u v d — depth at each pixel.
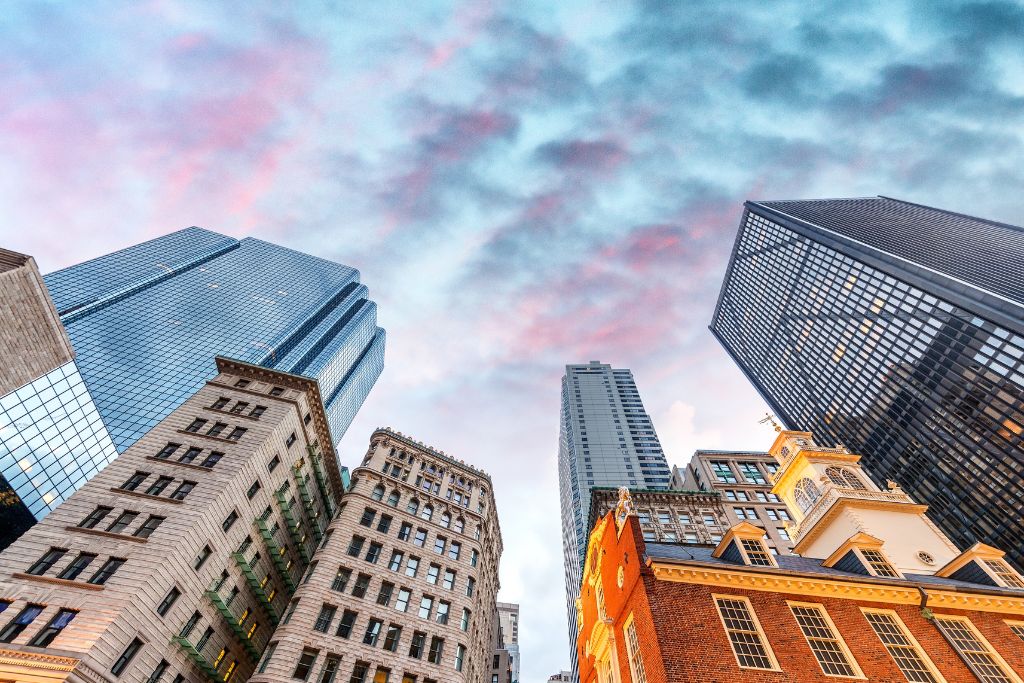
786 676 22.61
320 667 39.75
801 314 183.75
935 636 25.84
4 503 85.81
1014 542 110.44
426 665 44.53
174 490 42.88
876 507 39.47
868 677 23.33
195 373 150.38
